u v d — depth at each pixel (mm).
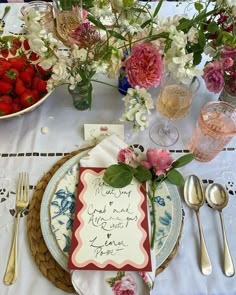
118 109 805
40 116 777
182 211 627
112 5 699
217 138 669
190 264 591
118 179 607
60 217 594
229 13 680
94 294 526
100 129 748
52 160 710
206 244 615
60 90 824
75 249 551
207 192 675
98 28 702
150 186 632
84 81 669
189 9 991
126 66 643
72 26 828
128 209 597
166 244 582
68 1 803
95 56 647
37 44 612
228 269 584
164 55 617
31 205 630
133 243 562
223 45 653
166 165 609
